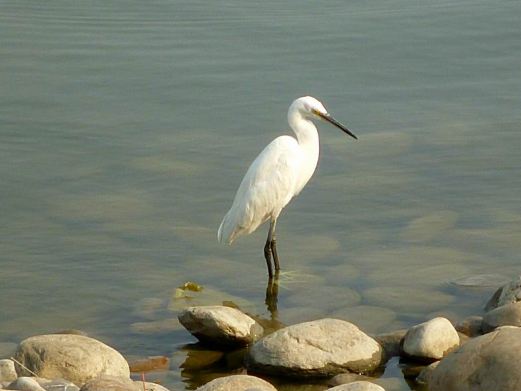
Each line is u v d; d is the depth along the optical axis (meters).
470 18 23.42
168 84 20.33
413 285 12.76
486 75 20.75
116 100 19.66
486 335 8.86
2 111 19.00
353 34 22.61
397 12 23.78
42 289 13.12
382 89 20.17
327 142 18.06
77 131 18.30
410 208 15.49
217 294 12.90
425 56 21.64
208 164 17.11
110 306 12.61
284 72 20.88
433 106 19.44
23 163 17.09
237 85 20.28
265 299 12.70
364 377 9.94
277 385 9.88
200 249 14.41
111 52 21.83
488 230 14.59
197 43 22.22
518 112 19.03
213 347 11.17
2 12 23.78
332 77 20.67
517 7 23.98
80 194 16.06
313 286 12.95
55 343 9.74
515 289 11.53
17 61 21.33
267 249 13.52
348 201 15.82
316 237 14.66
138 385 8.48
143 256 14.15
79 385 9.35
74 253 14.18
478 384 8.45
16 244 14.42
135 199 15.92
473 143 17.75
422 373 9.84
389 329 11.45
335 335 10.20
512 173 16.59
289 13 23.73
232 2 24.36
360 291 12.68
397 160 17.25
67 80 20.52
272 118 18.88
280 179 13.65
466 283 12.69
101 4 24.31
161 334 11.62
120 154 17.47
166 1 24.39
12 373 9.35
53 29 22.95
